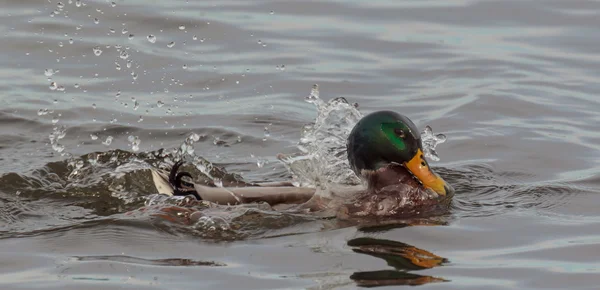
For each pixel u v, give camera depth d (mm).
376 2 19719
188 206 10719
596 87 15984
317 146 12414
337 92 15891
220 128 14359
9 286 8523
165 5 19016
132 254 9336
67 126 14297
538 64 16969
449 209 11008
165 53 17078
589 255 9422
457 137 13961
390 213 10859
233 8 19203
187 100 15492
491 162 12945
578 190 11656
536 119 14680
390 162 11406
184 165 12508
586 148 13406
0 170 12344
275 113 14984
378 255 9352
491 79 16344
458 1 19750
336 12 19203
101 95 15539
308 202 10914
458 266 9094
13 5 18688
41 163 12758
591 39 17984
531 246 9703
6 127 14156
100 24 18031
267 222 10266
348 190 11383
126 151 13156
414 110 15195
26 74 16172
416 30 18453
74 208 10914
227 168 12875
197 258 9234
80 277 8703
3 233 9945
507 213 10812
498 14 19125
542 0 19656
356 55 17359
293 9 19312
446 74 16594
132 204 11078
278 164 13039
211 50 17359
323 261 9180
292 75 16438
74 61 16719
